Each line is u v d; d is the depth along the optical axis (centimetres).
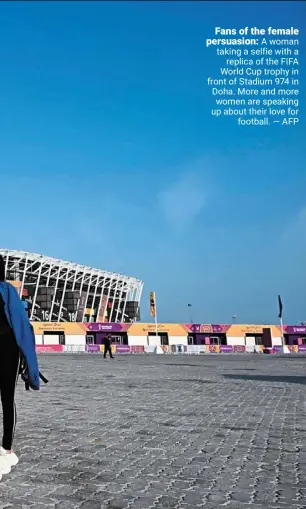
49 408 854
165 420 732
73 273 10844
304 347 7719
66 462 471
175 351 7212
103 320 11762
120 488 390
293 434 629
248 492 383
